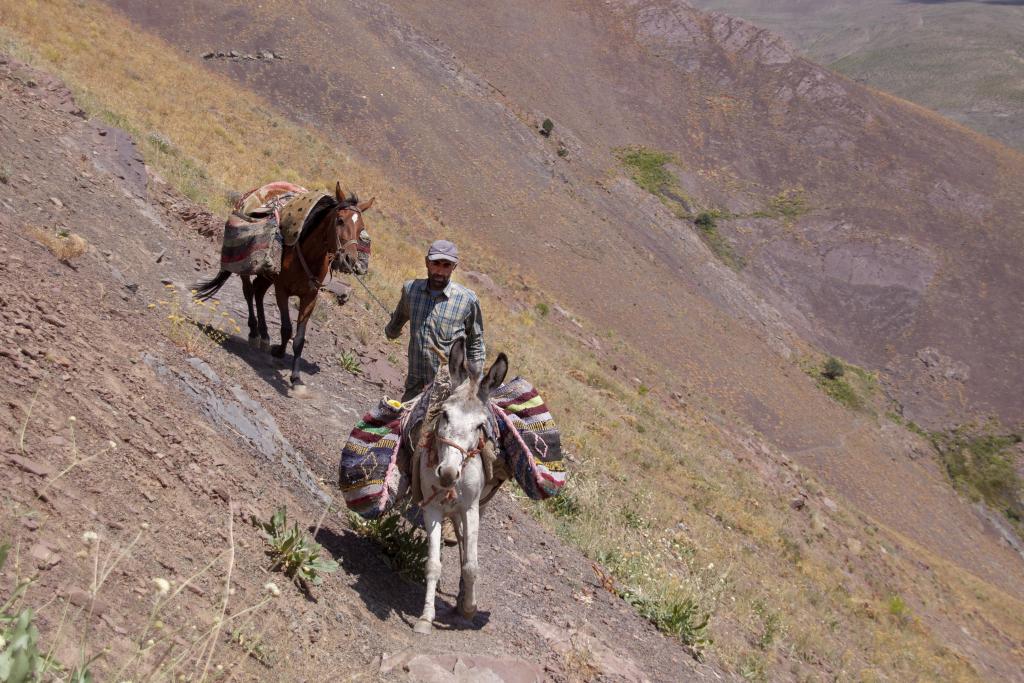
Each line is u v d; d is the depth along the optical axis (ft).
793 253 298.56
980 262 314.96
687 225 288.92
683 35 413.18
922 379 263.29
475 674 17.70
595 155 295.07
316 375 34.76
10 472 13.67
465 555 20.01
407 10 347.77
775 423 190.49
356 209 29.30
